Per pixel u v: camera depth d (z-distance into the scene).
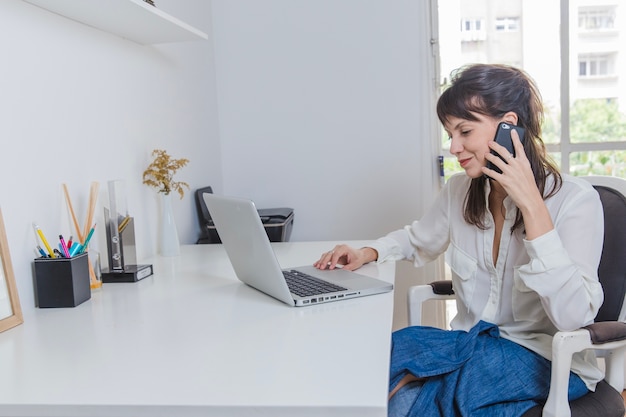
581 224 1.27
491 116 1.30
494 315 1.40
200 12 2.62
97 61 1.75
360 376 0.88
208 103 2.73
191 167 2.49
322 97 2.80
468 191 1.47
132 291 1.51
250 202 1.24
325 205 2.85
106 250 1.76
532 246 1.20
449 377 1.21
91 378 0.92
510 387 1.19
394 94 2.74
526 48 2.68
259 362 0.95
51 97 1.52
